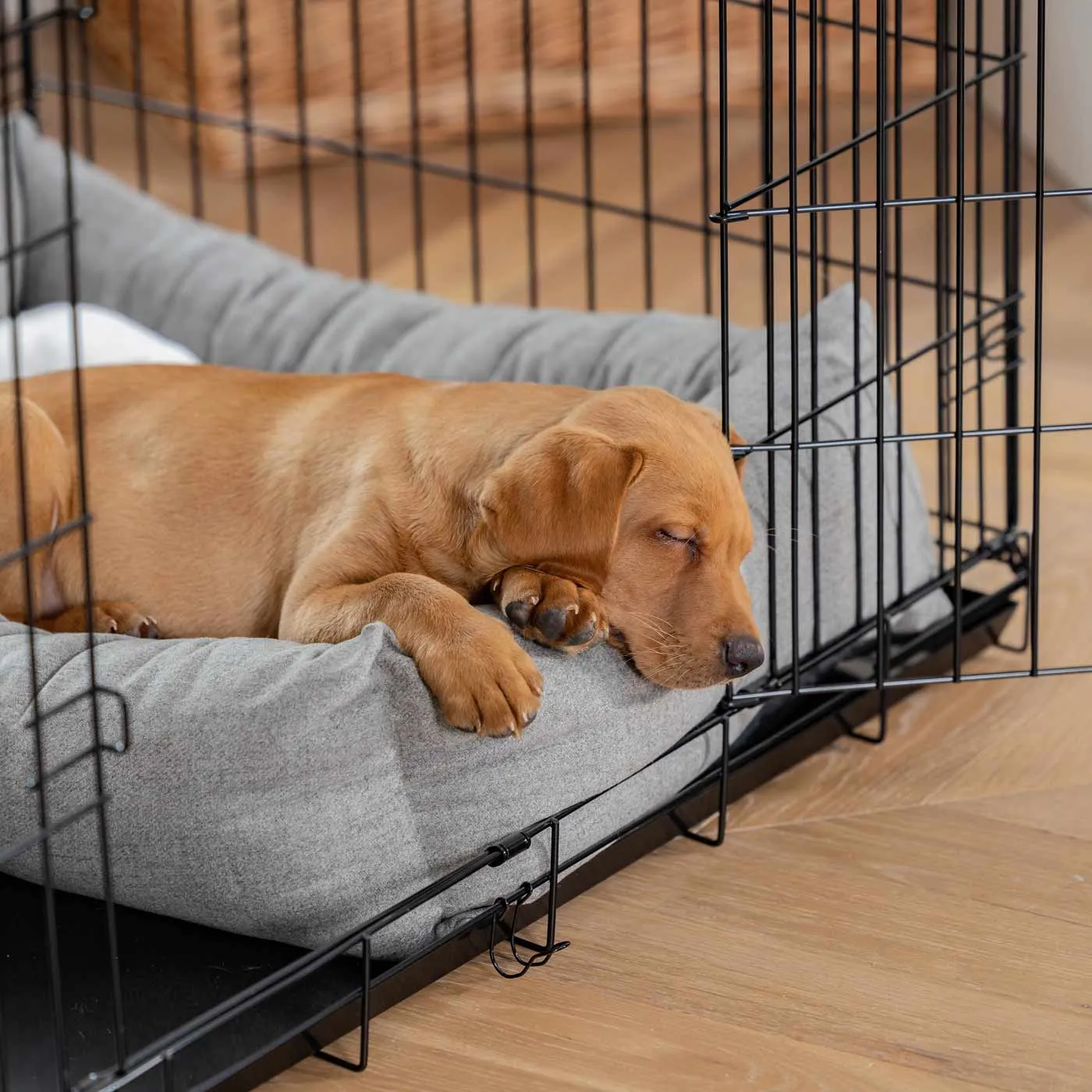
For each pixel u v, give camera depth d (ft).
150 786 5.76
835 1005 5.90
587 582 5.89
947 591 7.12
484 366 7.16
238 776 5.73
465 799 5.90
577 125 11.19
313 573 6.13
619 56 11.12
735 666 5.95
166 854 5.80
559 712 5.92
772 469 6.27
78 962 5.87
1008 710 6.81
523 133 11.15
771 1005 5.90
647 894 6.21
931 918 6.13
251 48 10.53
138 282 7.92
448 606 5.87
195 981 5.82
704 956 6.03
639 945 6.06
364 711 5.76
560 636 5.90
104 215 8.04
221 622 6.37
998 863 6.30
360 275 9.39
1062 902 6.17
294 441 6.37
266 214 10.15
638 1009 5.89
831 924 6.11
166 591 6.38
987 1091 5.69
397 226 10.00
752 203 9.71
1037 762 6.63
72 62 12.41
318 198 10.40
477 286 8.07
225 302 7.73
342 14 10.61
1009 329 7.06
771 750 6.53
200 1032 5.50
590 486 5.85
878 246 6.12
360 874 5.80
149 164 10.85
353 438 6.29
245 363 7.63
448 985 5.95
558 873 6.03
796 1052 5.78
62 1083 5.41
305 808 5.75
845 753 6.67
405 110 10.95
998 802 6.50
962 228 6.16
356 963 5.87
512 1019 5.87
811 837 6.39
